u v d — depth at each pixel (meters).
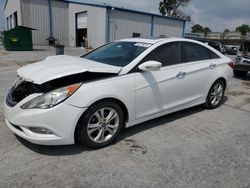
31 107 3.13
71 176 2.93
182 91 4.58
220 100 5.67
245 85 8.70
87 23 26.86
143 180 2.92
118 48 4.49
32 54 16.84
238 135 4.27
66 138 3.22
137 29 26.00
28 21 26.84
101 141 3.55
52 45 27.30
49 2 27.78
